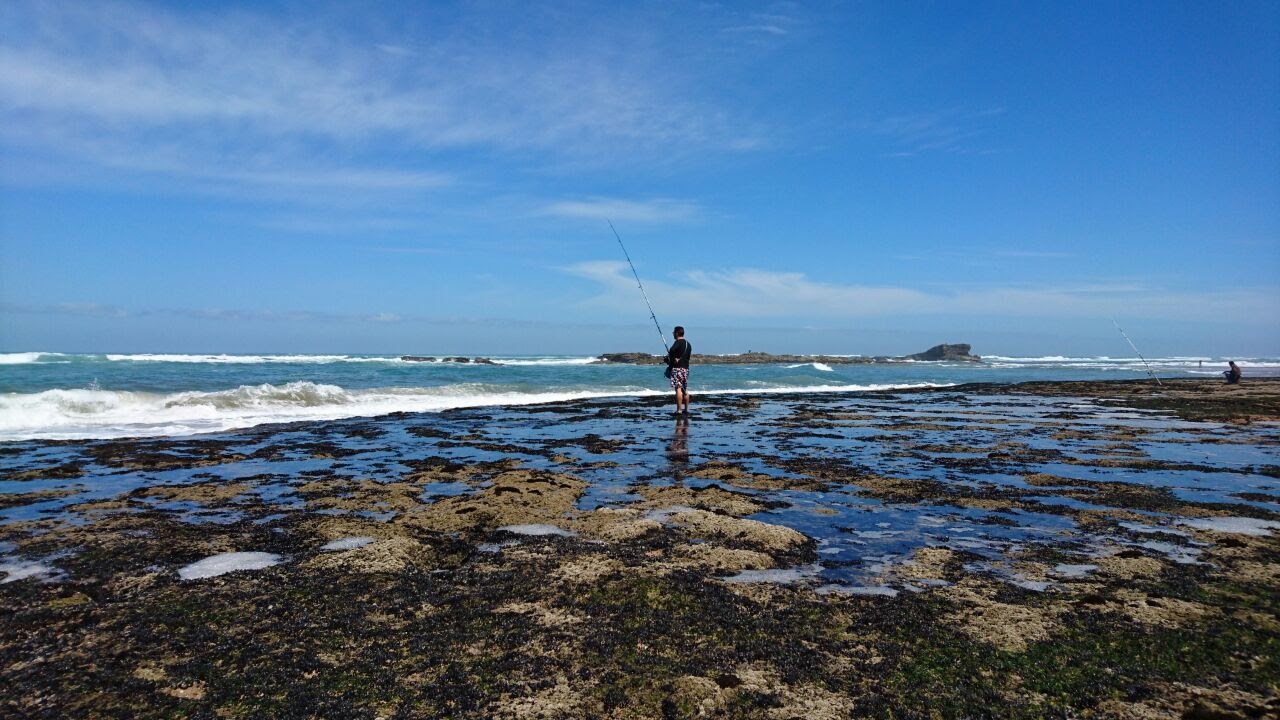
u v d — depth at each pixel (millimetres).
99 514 7629
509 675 3924
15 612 4820
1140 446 13359
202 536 6754
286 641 4359
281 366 42969
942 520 7621
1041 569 5848
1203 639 4367
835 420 18344
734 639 4398
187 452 11969
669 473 10383
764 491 9180
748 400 26156
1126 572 5727
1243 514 7855
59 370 32094
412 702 3627
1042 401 25484
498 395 26344
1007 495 8891
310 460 11359
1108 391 31156
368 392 25250
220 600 5062
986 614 4797
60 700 3643
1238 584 5406
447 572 5707
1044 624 4613
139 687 3775
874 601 5062
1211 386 34281
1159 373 65125
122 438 13633
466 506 7820
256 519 7445
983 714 3523
